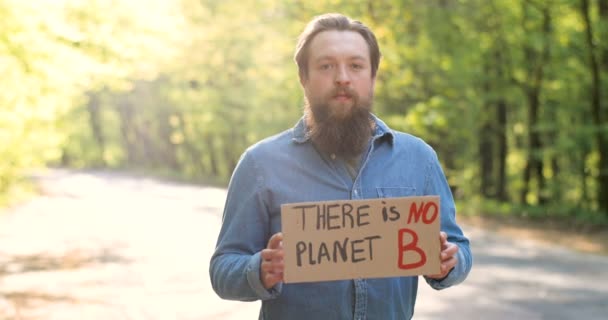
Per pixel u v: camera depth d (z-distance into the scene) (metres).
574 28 20.19
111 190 35.53
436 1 22.55
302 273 2.43
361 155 2.64
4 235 17.16
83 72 12.62
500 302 9.33
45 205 25.77
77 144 70.69
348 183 2.60
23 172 31.44
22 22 10.66
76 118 65.62
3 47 10.89
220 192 34.19
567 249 14.32
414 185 2.67
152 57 14.02
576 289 10.15
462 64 21.78
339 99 2.53
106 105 65.38
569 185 26.12
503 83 22.41
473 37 22.05
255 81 37.06
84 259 13.17
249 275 2.44
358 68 2.55
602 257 13.25
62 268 12.23
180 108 47.03
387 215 2.46
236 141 43.00
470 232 17.25
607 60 19.89
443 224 2.72
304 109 2.70
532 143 22.78
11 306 9.07
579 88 21.83
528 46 21.20
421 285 10.66
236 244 2.61
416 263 2.47
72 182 43.53
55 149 29.02
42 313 8.66
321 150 2.60
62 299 9.52
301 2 24.03
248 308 8.83
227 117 40.78
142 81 48.69
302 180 2.60
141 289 10.16
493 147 27.58
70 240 16.06
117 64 12.83
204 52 37.75
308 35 2.59
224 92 39.12
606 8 19.41
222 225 2.68
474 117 23.47
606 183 20.00
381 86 23.28
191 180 45.50
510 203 23.14
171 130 53.12
